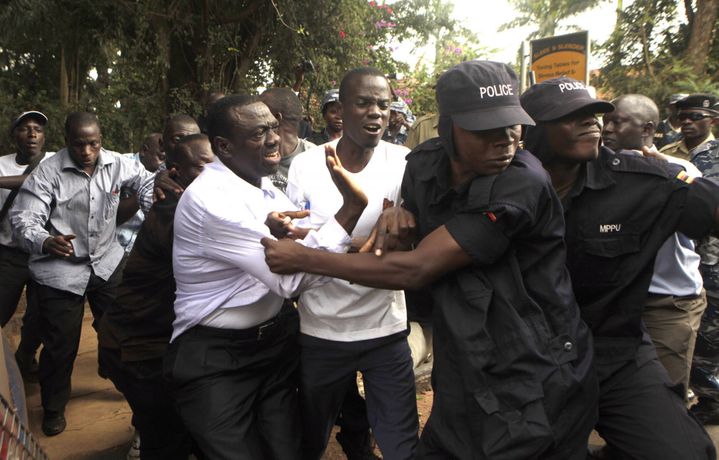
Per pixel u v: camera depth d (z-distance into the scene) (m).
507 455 1.77
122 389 2.83
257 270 2.19
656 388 2.14
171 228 2.62
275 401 2.46
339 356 2.62
